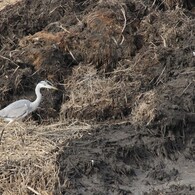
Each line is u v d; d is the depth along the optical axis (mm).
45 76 16000
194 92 15148
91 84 15750
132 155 14055
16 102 14469
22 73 15930
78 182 13250
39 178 13148
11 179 13156
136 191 13250
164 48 16312
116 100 15359
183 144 14461
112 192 13156
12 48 16750
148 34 16734
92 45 16328
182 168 13984
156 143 14297
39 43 16594
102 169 13594
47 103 15531
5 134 14570
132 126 14812
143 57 16203
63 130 14773
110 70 16156
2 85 15852
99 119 15242
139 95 15406
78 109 15344
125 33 16578
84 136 14484
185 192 12992
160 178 13633
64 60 16266
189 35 16625
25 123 15203
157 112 14789
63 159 13672
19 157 13672
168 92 15273
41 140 14328
